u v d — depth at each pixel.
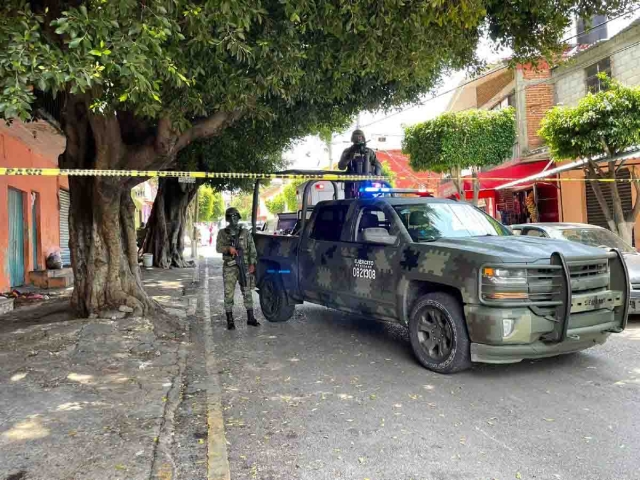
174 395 4.70
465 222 6.43
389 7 5.39
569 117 11.34
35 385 4.82
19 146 13.01
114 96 5.43
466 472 3.27
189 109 6.26
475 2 5.43
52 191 15.95
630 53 14.08
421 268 5.52
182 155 14.93
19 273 13.17
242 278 8.05
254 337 7.35
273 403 4.62
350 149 9.27
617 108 10.68
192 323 8.45
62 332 6.66
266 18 5.43
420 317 5.57
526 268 4.82
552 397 4.59
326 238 7.26
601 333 5.27
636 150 11.03
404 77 6.97
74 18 3.74
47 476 3.10
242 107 6.54
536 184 17.89
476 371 5.42
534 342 4.89
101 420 4.00
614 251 5.41
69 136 7.51
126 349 6.11
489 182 20.69
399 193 8.12
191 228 35.16
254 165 16.67
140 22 4.00
